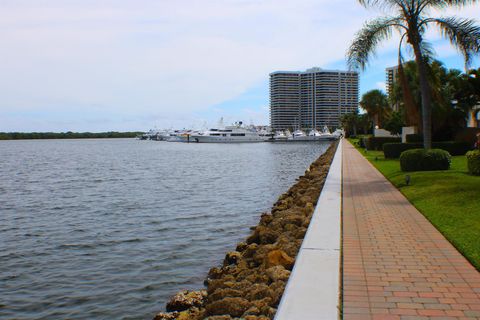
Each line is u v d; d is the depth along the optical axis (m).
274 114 195.00
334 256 7.36
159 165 54.53
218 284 8.84
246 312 6.51
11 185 33.97
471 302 5.51
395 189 15.91
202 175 39.59
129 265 12.41
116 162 62.94
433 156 20.27
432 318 5.08
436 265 7.00
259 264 9.91
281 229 12.20
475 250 7.57
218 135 153.00
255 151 92.62
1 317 9.24
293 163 54.44
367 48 21.80
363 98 79.88
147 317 9.05
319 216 10.70
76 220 19.12
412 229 9.51
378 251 7.87
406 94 23.17
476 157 16.86
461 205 11.32
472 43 20.11
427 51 22.09
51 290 10.67
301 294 5.74
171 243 14.67
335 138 165.62
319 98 183.75
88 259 13.11
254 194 26.31
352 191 15.70
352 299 5.67
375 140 45.94
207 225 17.42
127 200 24.58
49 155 92.25
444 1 20.62
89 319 9.08
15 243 15.16
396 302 5.55
